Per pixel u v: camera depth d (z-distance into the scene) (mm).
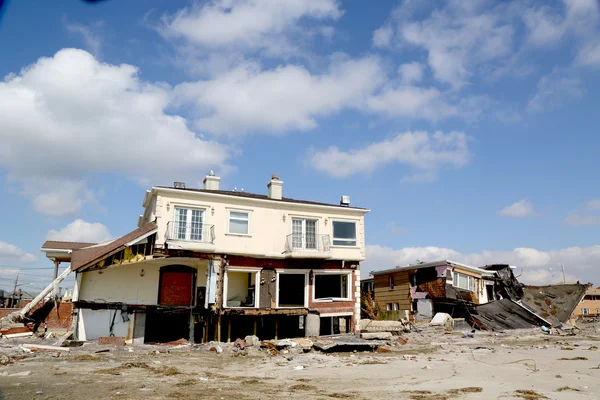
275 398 9930
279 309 27422
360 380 12812
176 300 26828
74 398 9633
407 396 10328
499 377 13070
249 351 20625
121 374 13250
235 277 29828
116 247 24172
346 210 31312
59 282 24531
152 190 26656
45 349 18969
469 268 39531
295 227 30047
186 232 26672
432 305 37750
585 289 39156
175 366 15656
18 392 10281
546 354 18953
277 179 31688
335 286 32375
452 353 20438
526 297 41000
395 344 23969
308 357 18469
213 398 9742
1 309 24188
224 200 27922
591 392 10727
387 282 43219
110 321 24609
